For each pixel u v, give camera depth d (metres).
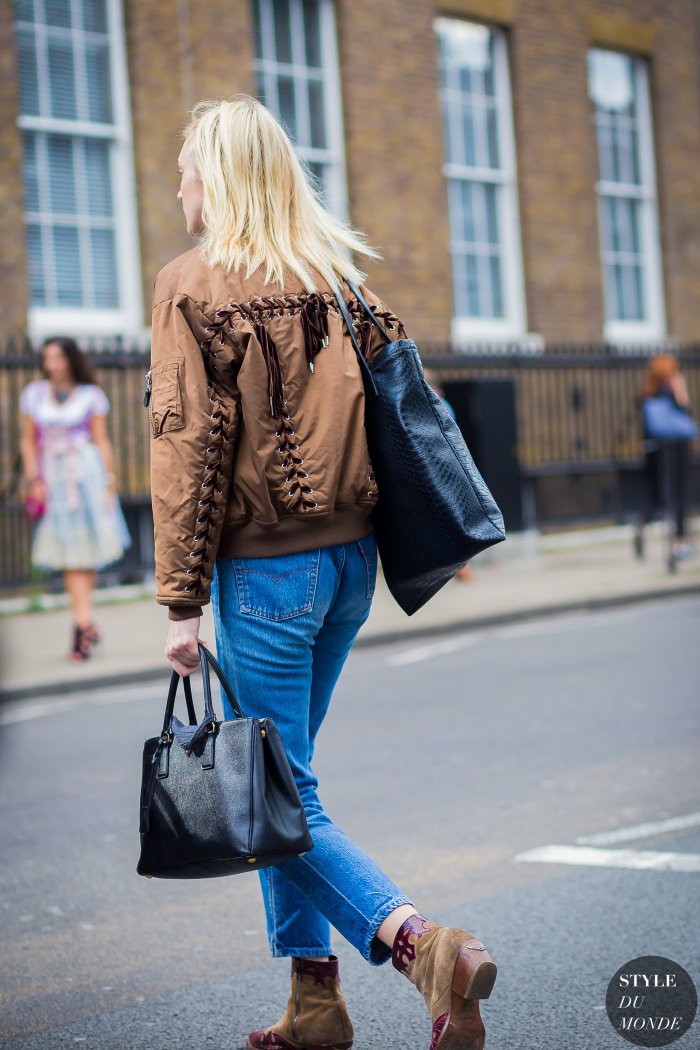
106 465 8.83
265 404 2.52
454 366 14.53
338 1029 2.81
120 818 5.22
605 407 17.08
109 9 13.23
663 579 11.84
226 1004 3.30
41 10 12.84
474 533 2.58
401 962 2.48
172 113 13.46
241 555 2.59
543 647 9.02
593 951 3.52
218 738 2.52
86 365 8.86
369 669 8.53
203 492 2.49
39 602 11.48
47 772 6.05
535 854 4.42
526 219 16.59
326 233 2.76
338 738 6.43
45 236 12.86
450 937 2.41
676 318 18.31
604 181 17.73
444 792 5.30
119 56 13.26
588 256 17.27
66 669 8.50
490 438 13.78
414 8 15.42
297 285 2.63
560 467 15.96
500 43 16.55
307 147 14.71
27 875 4.52
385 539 2.69
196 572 2.49
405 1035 3.05
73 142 13.05
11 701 7.98
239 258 2.60
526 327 16.67
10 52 12.41
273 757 2.50
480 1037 2.40
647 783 5.29
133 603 11.84
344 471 2.59
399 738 6.36
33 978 3.54
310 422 2.56
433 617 10.09
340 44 14.86
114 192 13.30
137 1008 3.30
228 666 2.65
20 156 12.45
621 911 3.82
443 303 15.61
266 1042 2.88
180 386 2.51
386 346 2.71
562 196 16.98
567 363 15.58
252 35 14.27
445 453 2.63
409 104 15.37
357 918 2.53
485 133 16.45
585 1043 2.94
